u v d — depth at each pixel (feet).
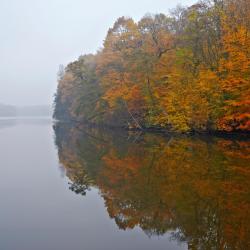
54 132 201.67
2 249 33.94
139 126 166.09
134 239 36.04
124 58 175.73
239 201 45.96
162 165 73.05
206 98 117.91
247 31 110.73
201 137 121.90
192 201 46.83
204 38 128.88
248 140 107.96
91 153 99.40
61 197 52.37
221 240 34.60
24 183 62.13
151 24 168.86
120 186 57.52
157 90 146.92
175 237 36.04
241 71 105.40
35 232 38.42
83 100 240.32
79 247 34.32
